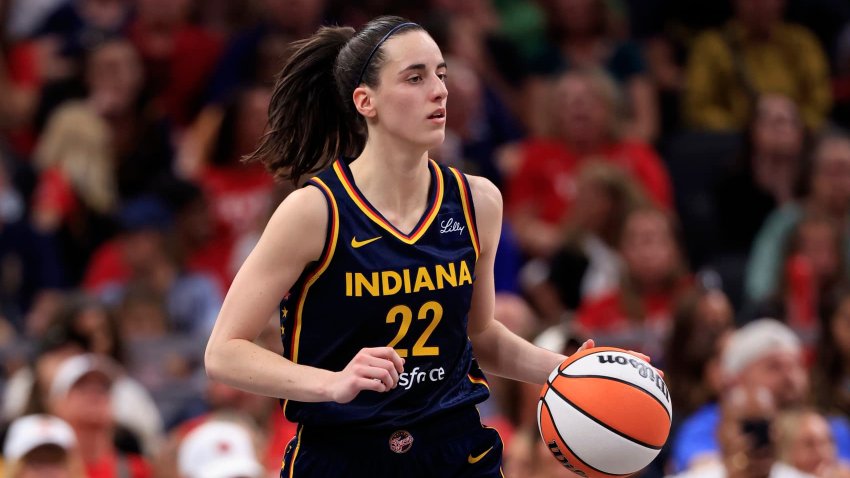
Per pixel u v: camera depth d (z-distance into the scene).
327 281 11.84
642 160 28.59
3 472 18.64
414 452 12.03
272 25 31.42
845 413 22.30
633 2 34.84
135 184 28.80
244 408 20.94
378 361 10.99
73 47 31.75
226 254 26.72
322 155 12.88
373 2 32.00
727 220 28.33
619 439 11.76
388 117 11.86
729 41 32.62
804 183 28.23
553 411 11.98
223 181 27.55
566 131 28.69
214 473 18.17
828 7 34.94
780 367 20.22
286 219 11.75
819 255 25.94
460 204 12.24
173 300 25.12
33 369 21.20
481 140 29.16
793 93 32.69
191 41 32.66
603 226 25.42
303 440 12.20
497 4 34.75
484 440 12.37
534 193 28.67
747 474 17.86
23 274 26.39
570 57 32.69
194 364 23.58
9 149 29.22
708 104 32.41
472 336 12.94
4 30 31.94
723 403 19.62
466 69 29.61
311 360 12.01
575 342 18.92
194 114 32.41
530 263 27.52
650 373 12.03
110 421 19.94
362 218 11.88
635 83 32.19
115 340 21.80
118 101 29.08
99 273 26.62
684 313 20.94
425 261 11.90
